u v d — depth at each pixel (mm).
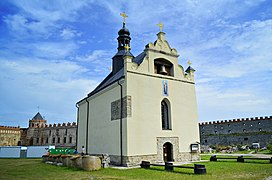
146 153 20609
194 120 24891
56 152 37156
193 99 25469
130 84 21203
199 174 13711
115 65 30500
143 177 13203
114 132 22172
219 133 60625
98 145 25359
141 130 20828
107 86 24266
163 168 17250
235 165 18406
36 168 18906
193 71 26328
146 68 22672
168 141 22312
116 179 12609
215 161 22703
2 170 17625
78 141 31828
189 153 23562
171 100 23625
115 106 22562
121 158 20312
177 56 25297
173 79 24328
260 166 17234
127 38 31203
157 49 23906
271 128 53250
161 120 22469
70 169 17688
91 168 16984
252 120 56125
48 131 62812
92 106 28562
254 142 54875
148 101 21922
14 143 65312
